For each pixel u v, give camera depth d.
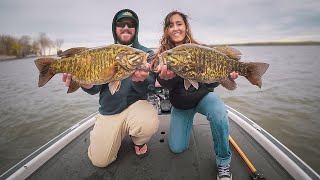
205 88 1.22
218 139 1.08
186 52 1.03
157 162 1.23
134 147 1.36
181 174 1.14
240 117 1.67
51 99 4.99
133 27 1.32
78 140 1.47
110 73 1.01
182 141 1.28
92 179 1.13
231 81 1.13
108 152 1.18
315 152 2.67
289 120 3.51
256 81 1.12
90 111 4.17
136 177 1.13
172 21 1.28
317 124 3.34
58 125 3.61
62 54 1.03
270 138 1.32
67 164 1.23
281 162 1.14
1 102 4.83
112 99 1.22
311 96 4.71
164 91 1.86
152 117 1.21
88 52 1.00
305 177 0.98
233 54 1.14
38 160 1.20
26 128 3.51
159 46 1.37
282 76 7.39
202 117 1.77
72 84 1.05
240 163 1.18
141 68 1.03
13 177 1.06
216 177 1.11
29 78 8.41
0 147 2.97
